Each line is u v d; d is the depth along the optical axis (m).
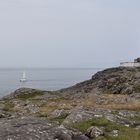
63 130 20.22
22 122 20.92
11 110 55.62
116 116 30.44
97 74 106.38
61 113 36.59
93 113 29.25
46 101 67.88
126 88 78.56
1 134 18.33
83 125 24.98
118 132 23.81
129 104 53.47
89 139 20.66
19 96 88.50
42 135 18.97
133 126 27.97
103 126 25.55
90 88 90.12
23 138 18.17
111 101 61.09
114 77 90.44
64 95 83.19
